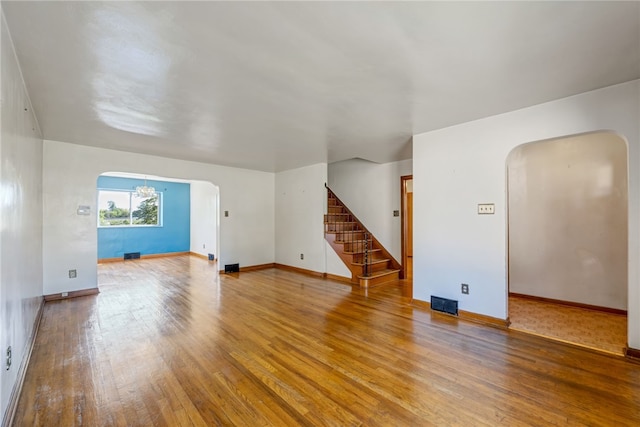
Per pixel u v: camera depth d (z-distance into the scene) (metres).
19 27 1.67
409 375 2.20
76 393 1.97
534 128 2.91
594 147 3.77
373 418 1.73
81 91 2.53
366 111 3.04
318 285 5.09
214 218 8.00
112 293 4.55
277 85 2.45
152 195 8.59
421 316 3.49
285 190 6.75
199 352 2.56
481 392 1.98
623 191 3.56
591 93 2.59
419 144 3.86
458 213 3.49
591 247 3.76
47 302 4.05
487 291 3.25
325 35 1.78
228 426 1.67
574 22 1.66
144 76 2.28
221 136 3.95
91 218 4.51
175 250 9.16
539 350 2.59
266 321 3.33
